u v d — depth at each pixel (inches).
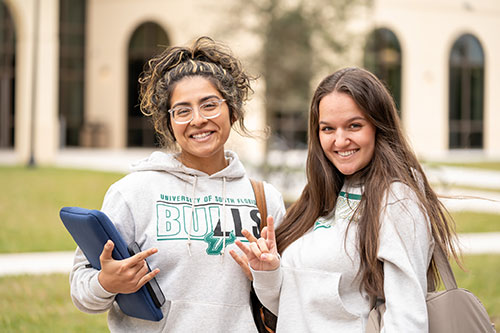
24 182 548.1
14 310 199.9
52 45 770.2
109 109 1080.2
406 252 83.5
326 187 96.3
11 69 1055.6
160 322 88.4
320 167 97.0
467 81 1100.5
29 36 759.1
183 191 93.0
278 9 454.6
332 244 90.3
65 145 1107.9
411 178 89.3
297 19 452.8
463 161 884.6
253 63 439.8
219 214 92.7
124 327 90.9
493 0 1095.6
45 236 324.5
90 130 1072.2
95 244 82.7
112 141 1077.8
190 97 90.4
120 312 92.5
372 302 88.5
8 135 1066.7
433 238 88.3
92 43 1085.1
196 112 90.3
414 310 80.7
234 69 96.5
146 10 1029.8
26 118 767.7
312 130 96.9
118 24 1059.9
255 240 88.3
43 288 226.8
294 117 906.7
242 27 453.4
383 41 1029.2
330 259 89.2
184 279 88.7
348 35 473.1
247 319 91.4
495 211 417.4
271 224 89.0
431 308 84.1
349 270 88.5
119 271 80.5
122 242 82.7
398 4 1032.2
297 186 466.3
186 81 90.9
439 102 1067.3
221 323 89.0
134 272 81.4
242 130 99.9
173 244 89.0
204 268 89.7
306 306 89.6
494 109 1116.5
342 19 466.0
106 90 1079.0
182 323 87.8
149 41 1050.7
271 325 96.0
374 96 90.2
